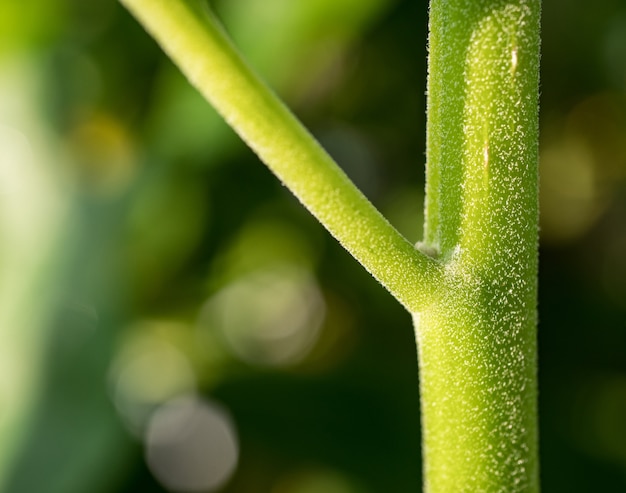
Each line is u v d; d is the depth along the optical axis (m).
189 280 0.53
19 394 0.37
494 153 0.20
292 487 0.52
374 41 0.49
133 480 0.46
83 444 0.36
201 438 0.53
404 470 0.44
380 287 0.52
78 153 0.44
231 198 0.51
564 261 0.53
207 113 0.43
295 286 0.58
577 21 0.50
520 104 0.20
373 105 0.52
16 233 0.40
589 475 0.43
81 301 0.38
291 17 0.40
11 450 0.36
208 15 0.19
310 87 0.50
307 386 0.46
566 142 0.53
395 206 0.53
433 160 0.20
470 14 0.20
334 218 0.19
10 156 0.42
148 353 0.51
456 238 0.20
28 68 0.46
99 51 0.48
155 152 0.43
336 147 0.54
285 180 0.19
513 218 0.20
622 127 0.52
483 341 0.20
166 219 0.50
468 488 0.20
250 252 0.56
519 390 0.20
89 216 0.40
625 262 0.53
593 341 0.48
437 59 0.20
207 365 0.52
